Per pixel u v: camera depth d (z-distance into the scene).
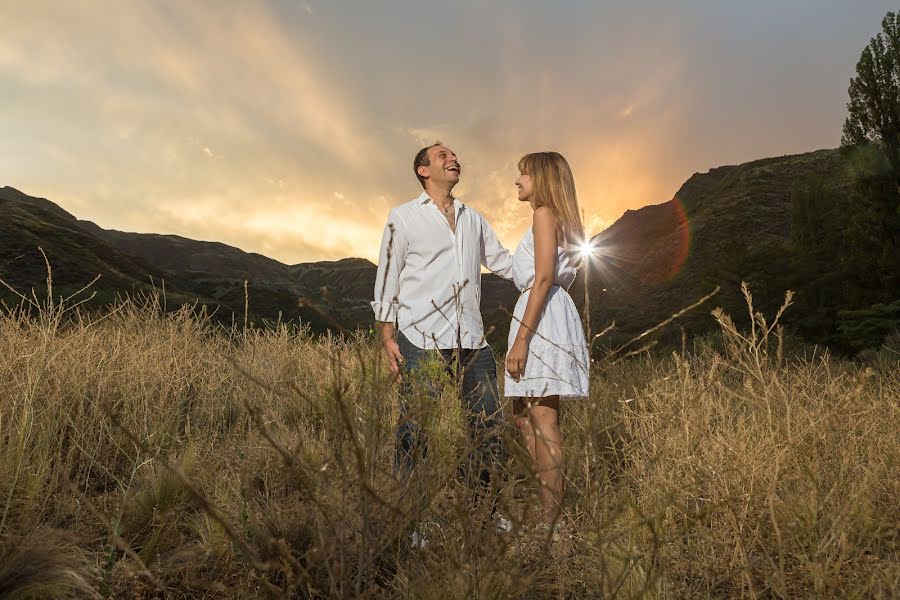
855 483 2.20
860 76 18.58
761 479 2.20
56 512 2.28
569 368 2.63
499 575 1.63
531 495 1.57
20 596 1.65
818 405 2.60
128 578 1.86
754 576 1.93
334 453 1.49
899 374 3.99
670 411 2.73
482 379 2.83
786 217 78.75
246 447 2.83
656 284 68.88
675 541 1.98
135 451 3.00
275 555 1.84
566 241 2.79
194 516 2.35
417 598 1.66
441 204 3.06
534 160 2.83
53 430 2.89
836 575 1.69
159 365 4.09
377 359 1.56
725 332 2.86
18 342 3.55
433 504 1.78
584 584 1.84
